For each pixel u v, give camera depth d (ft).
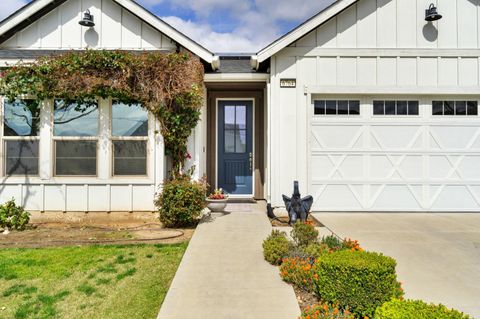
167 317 8.04
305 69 21.07
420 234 15.89
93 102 19.30
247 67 24.29
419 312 5.94
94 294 9.66
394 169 21.49
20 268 11.65
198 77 19.62
